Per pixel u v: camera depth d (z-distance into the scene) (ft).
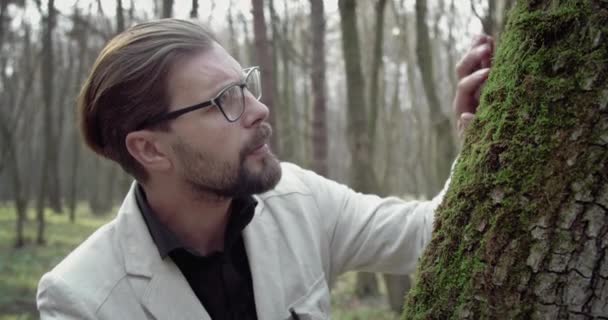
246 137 3.81
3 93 37.52
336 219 4.58
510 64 3.03
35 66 32.22
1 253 28.71
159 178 3.96
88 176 59.41
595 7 2.75
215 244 4.22
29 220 45.65
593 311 2.55
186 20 4.04
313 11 16.43
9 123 34.96
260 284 3.96
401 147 40.96
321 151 16.43
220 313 3.95
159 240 3.83
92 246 3.92
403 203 4.66
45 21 28.09
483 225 2.89
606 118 2.62
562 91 2.75
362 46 25.71
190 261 3.87
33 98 42.39
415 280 3.30
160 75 3.73
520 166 2.81
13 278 22.66
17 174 32.45
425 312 3.08
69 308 3.57
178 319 3.70
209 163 3.79
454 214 3.06
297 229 4.33
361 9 25.02
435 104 16.44
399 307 18.42
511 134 2.89
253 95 4.05
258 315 3.90
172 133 3.78
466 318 2.86
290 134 26.71
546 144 2.75
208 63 3.80
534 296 2.67
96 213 52.65
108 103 3.90
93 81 3.96
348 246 4.52
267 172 3.88
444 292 3.00
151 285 3.73
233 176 3.81
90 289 3.66
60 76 40.45
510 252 2.76
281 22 23.06
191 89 3.73
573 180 2.63
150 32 3.86
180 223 4.09
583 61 2.72
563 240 2.62
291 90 31.81
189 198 3.97
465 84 4.21
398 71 31.45
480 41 4.38
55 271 3.77
